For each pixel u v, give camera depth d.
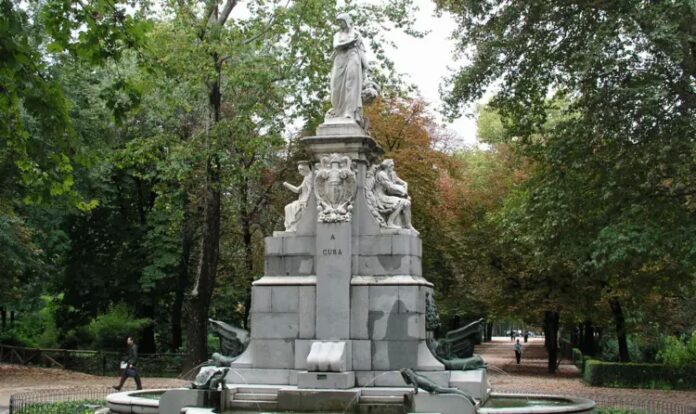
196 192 30.84
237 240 38.12
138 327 36.84
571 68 23.05
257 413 13.58
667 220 22.45
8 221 29.48
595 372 29.58
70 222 37.19
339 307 15.36
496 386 28.80
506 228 30.59
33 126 20.86
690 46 21.50
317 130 16.30
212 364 16.28
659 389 28.39
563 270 33.09
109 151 28.59
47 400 19.67
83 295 38.62
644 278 26.61
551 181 24.36
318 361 14.55
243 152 29.30
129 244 37.81
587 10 22.42
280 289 15.80
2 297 31.72
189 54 25.50
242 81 26.27
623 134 22.31
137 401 14.38
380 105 35.78
